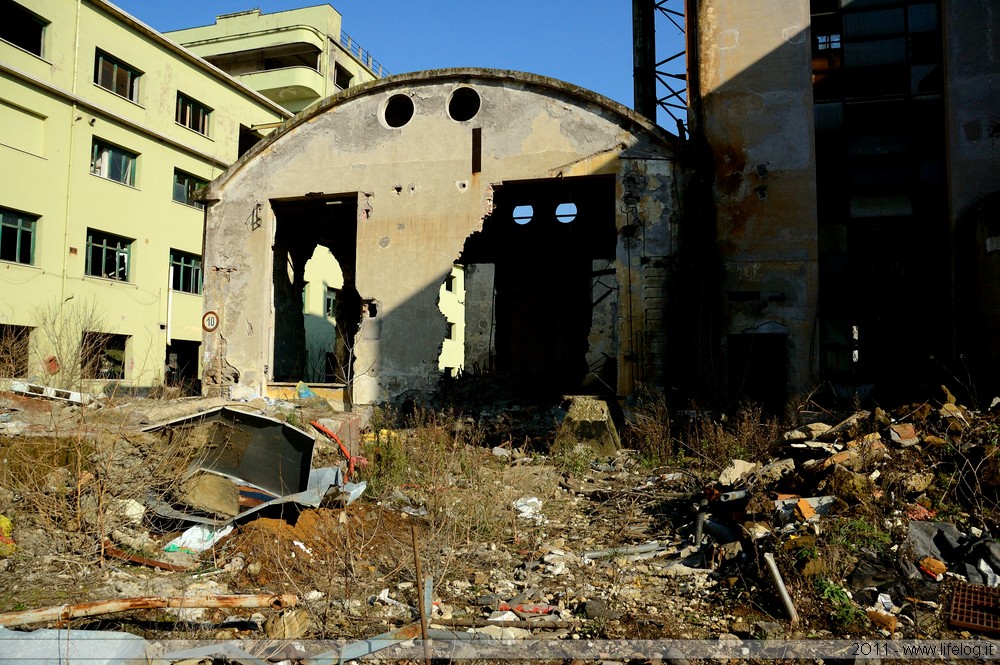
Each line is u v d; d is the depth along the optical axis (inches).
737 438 408.5
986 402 446.3
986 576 201.6
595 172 515.2
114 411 289.7
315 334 1146.0
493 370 834.8
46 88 748.0
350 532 252.8
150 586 201.8
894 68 531.8
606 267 977.5
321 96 1389.0
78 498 228.8
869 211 522.9
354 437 410.6
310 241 689.0
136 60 871.7
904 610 191.6
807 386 505.0
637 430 450.9
